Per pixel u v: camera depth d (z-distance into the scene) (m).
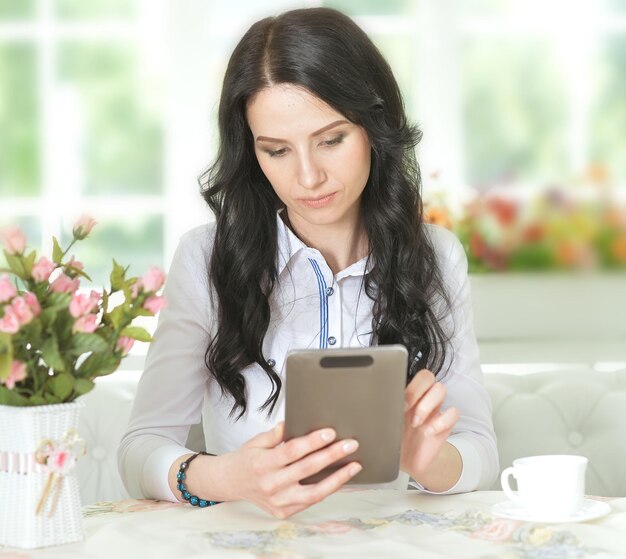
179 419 1.71
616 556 1.15
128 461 1.58
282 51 1.50
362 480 1.31
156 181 3.10
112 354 1.26
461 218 2.73
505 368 2.48
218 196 1.72
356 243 1.77
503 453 2.15
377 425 1.26
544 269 2.68
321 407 1.25
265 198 1.72
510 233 2.71
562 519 1.28
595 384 2.17
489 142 3.04
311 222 1.60
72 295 1.27
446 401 1.75
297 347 1.74
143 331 1.25
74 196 3.11
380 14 3.02
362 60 1.55
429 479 1.47
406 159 1.74
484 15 3.02
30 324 1.18
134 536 1.25
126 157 3.10
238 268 1.69
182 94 3.08
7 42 3.09
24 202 3.10
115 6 3.08
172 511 1.40
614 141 3.03
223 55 3.08
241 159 1.68
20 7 3.08
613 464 2.14
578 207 2.83
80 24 3.09
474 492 1.48
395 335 1.73
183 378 1.72
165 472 1.49
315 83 1.49
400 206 1.71
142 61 3.09
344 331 1.76
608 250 2.70
